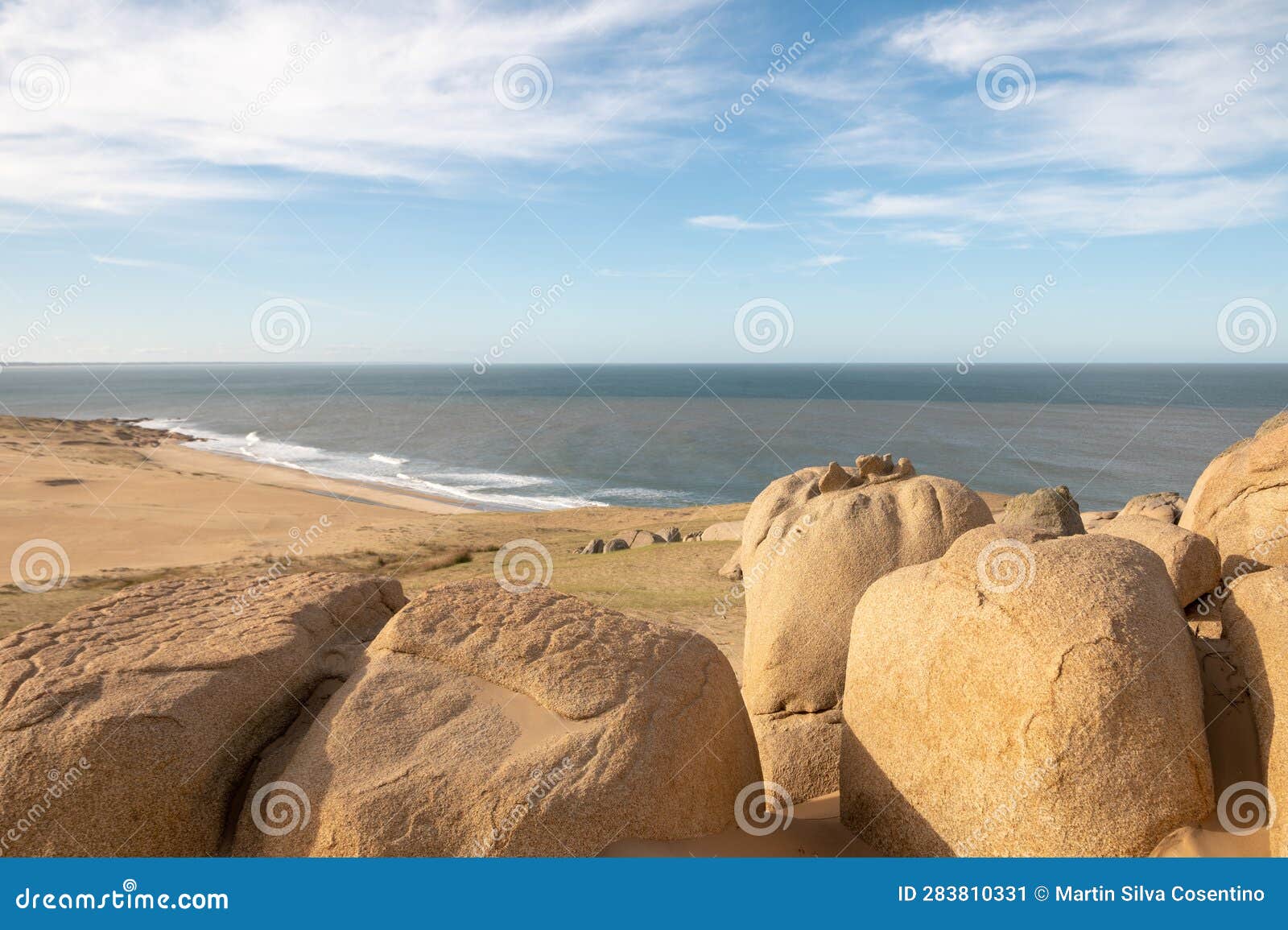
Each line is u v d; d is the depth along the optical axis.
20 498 31.06
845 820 4.00
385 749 3.36
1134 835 3.14
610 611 4.15
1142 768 3.16
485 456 63.16
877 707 3.83
